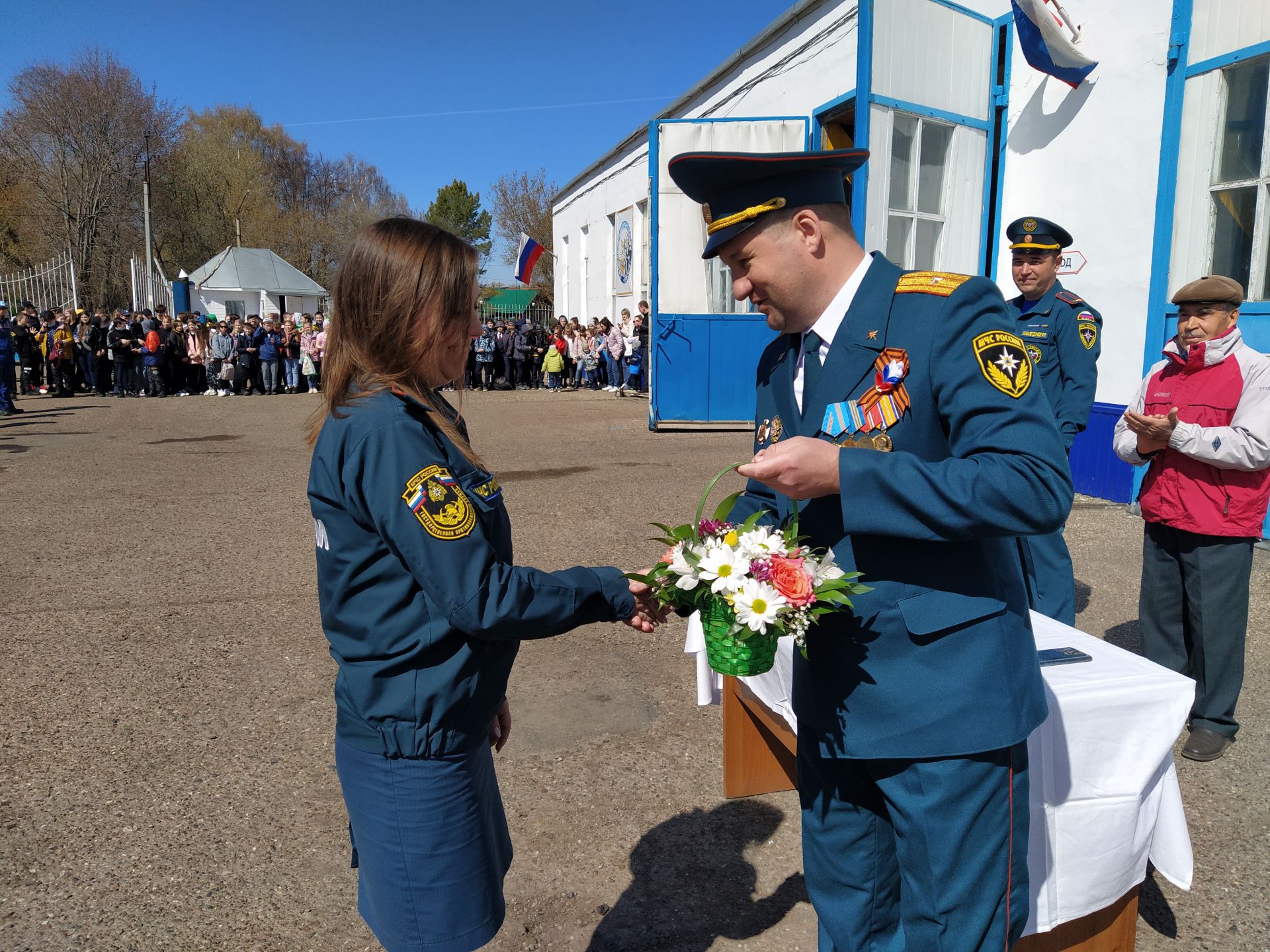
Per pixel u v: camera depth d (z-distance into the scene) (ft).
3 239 125.18
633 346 54.13
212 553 17.98
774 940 7.26
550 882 7.98
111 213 129.18
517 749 10.31
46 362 57.98
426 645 4.58
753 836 8.66
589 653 13.17
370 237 4.76
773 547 4.67
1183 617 10.28
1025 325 11.61
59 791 9.29
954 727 4.61
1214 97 17.88
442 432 4.76
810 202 4.78
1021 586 5.03
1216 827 8.65
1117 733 6.01
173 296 86.17
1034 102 21.59
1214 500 9.46
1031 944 6.24
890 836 5.46
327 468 4.59
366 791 4.84
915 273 4.82
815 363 5.01
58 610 14.69
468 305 4.86
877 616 4.73
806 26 29.55
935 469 4.24
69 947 7.06
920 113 20.66
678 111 41.27
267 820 8.82
